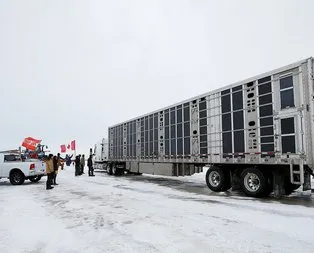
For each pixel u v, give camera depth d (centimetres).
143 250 418
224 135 1027
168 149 1366
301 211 680
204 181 1555
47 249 434
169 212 689
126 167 1870
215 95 1081
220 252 405
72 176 2031
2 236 506
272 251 407
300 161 766
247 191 930
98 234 507
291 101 802
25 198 959
